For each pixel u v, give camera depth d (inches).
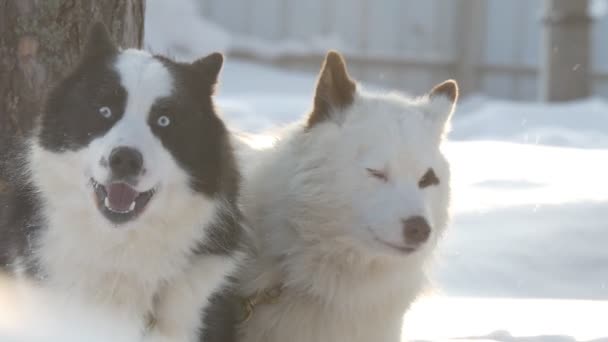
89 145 223.6
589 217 418.9
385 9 1454.2
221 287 252.1
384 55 1446.9
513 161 550.6
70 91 233.1
